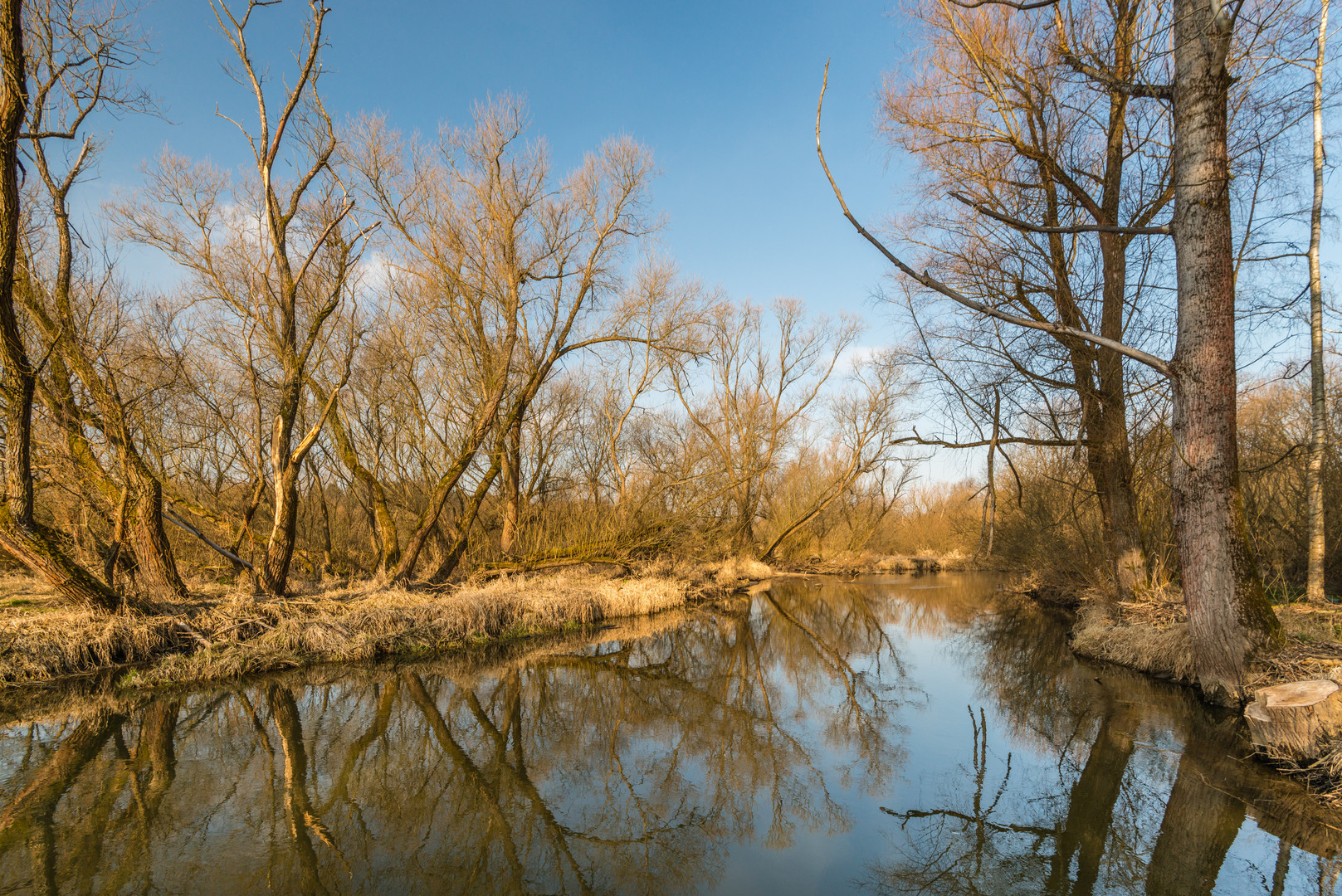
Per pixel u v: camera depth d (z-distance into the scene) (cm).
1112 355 1138
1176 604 1114
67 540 1227
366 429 1867
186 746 794
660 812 658
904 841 587
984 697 1042
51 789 673
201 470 1677
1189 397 767
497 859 560
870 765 770
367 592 1462
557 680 1162
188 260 1357
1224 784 629
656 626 1712
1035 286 1114
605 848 581
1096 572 1497
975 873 525
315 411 1681
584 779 742
